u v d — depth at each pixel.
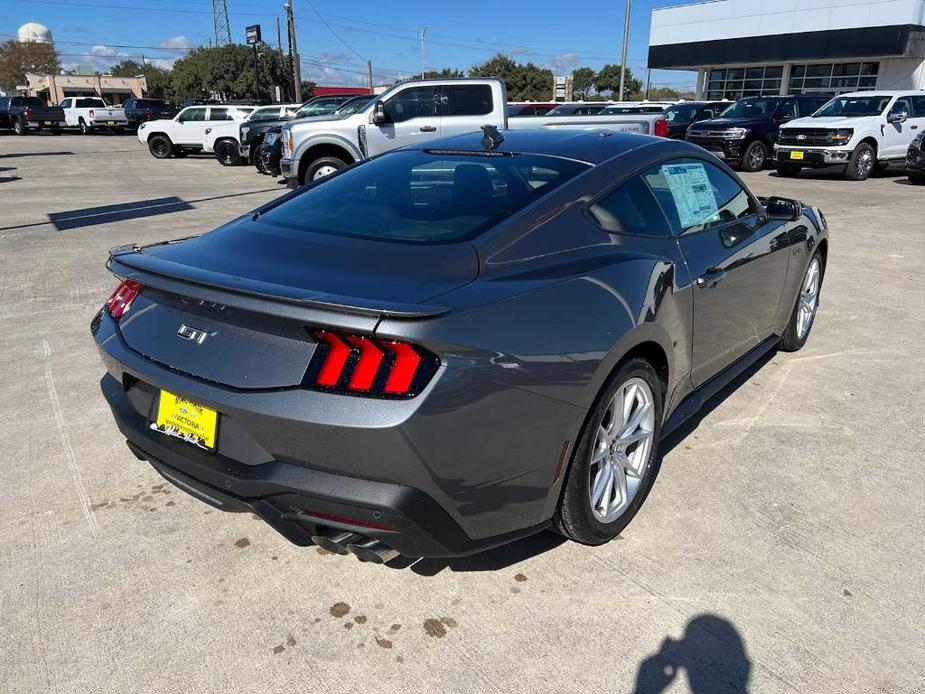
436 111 10.98
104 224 9.62
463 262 2.28
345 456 1.97
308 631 2.31
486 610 2.40
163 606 2.41
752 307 3.73
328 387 1.96
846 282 6.71
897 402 4.06
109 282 6.49
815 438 3.62
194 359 2.22
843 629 2.32
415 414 1.91
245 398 2.07
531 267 2.39
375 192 2.89
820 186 14.58
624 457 2.74
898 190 13.87
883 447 3.53
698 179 3.41
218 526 2.86
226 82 56.62
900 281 6.75
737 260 3.42
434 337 1.92
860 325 5.45
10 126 37.16
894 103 15.81
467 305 2.06
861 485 3.18
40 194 13.09
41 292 6.14
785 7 28.09
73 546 2.72
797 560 2.66
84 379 4.29
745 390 4.22
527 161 2.94
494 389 2.05
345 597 2.46
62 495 3.05
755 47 29.41
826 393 4.18
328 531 2.15
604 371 2.39
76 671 2.14
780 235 3.97
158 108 36.50
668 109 20.80
